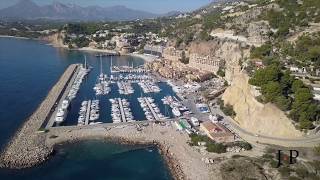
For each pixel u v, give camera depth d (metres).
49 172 172.25
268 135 197.00
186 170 170.75
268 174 160.62
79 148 195.50
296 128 191.88
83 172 173.12
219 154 183.38
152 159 185.62
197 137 199.38
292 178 154.50
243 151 183.75
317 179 153.12
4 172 170.25
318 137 189.00
